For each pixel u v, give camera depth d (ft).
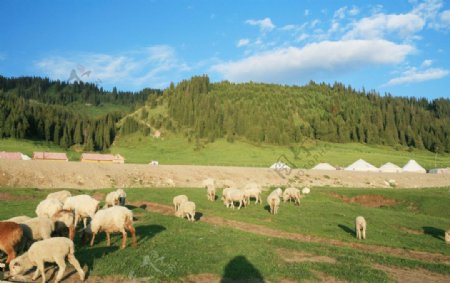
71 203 75.97
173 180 227.40
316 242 82.38
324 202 150.82
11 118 512.63
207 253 60.49
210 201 136.56
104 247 61.77
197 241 68.54
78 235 69.82
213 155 510.58
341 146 619.67
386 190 188.34
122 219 61.98
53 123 566.36
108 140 582.35
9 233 51.47
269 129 615.98
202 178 239.71
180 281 48.65
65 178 195.11
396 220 117.29
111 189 164.14
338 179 268.62
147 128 647.15
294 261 61.82
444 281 57.31
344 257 66.69
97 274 48.67
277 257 62.59
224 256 59.62
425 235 101.30
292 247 71.20
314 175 273.33
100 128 572.51
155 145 584.40
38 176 189.26
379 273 57.62
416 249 84.33
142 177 221.46
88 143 532.73
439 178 292.61
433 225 112.98
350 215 121.19
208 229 81.82
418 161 498.28
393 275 58.18
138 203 130.11
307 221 107.55
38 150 467.93
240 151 535.19
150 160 465.88
